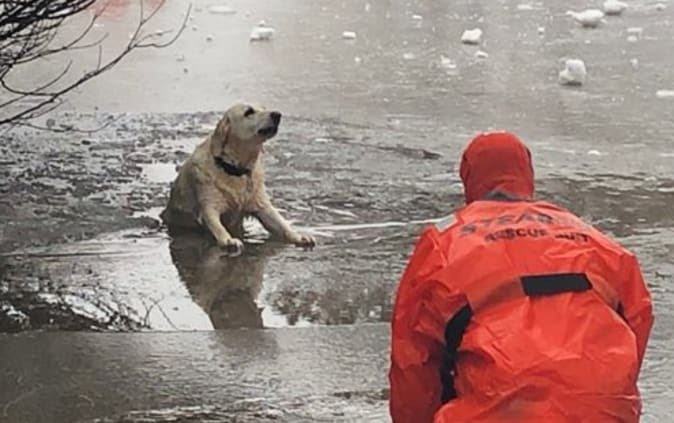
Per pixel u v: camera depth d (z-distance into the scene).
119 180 10.70
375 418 5.91
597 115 13.79
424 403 3.84
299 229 9.41
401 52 18.17
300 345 6.90
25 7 9.13
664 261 8.59
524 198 4.08
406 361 3.80
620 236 9.25
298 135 12.49
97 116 13.34
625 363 3.50
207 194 9.16
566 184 10.70
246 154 9.17
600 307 3.62
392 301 7.76
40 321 7.34
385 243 9.07
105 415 5.95
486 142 4.14
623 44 18.92
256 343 6.93
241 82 15.61
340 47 18.61
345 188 10.50
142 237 9.15
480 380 3.53
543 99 14.66
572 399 3.43
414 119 13.48
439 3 24.27
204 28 20.52
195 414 5.97
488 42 19.19
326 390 6.27
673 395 6.20
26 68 15.98
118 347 6.84
